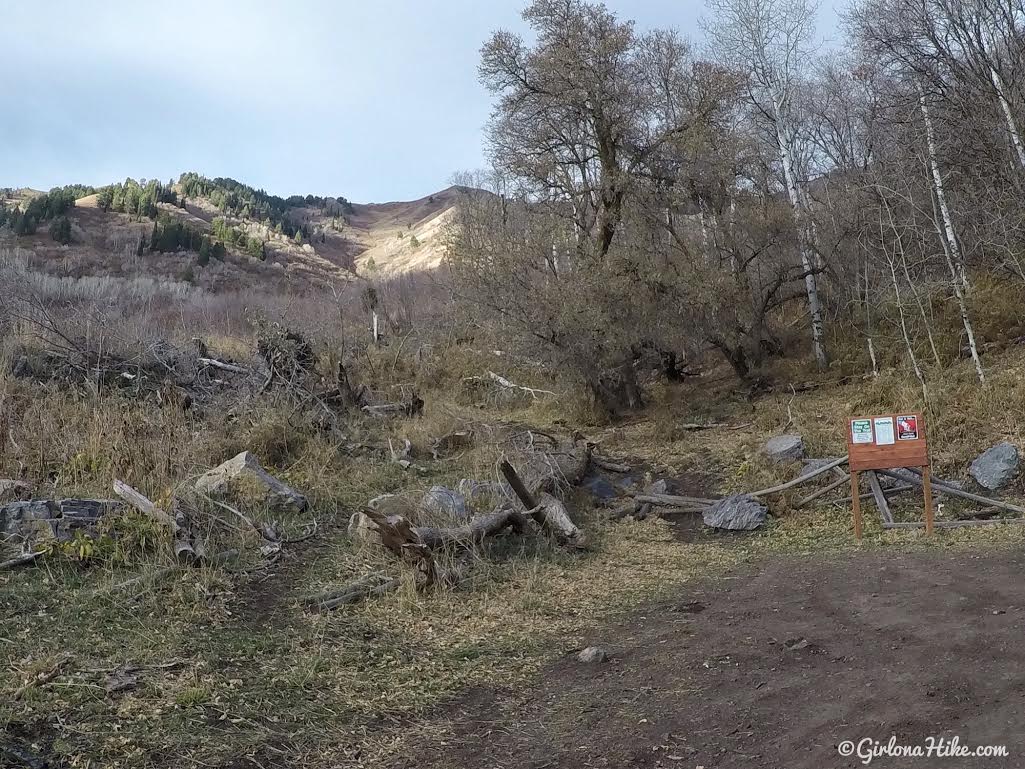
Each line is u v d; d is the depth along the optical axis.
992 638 5.50
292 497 9.66
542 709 5.24
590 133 21.23
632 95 20.47
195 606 6.64
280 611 6.96
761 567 8.88
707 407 17.64
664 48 21.14
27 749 4.22
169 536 7.57
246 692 5.25
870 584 7.46
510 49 20.91
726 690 5.25
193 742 4.53
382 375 21.81
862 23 20.28
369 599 7.41
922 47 18.81
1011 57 17.03
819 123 27.84
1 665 5.21
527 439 14.21
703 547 10.20
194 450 10.43
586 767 4.34
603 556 9.66
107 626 6.04
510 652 6.38
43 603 6.30
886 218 17.95
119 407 11.35
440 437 14.59
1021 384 12.84
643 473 13.98
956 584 7.04
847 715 4.59
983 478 10.91
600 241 19.98
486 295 18.50
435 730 4.95
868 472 10.63
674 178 20.41
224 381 14.66
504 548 9.47
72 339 13.96
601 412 18.55
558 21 20.42
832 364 18.47
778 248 19.80
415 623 6.96
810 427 14.42
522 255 18.39
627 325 17.98
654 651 6.20
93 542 7.25
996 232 16.48
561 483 12.30
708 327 18.61
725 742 4.48
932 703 4.56
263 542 8.43
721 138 19.72
